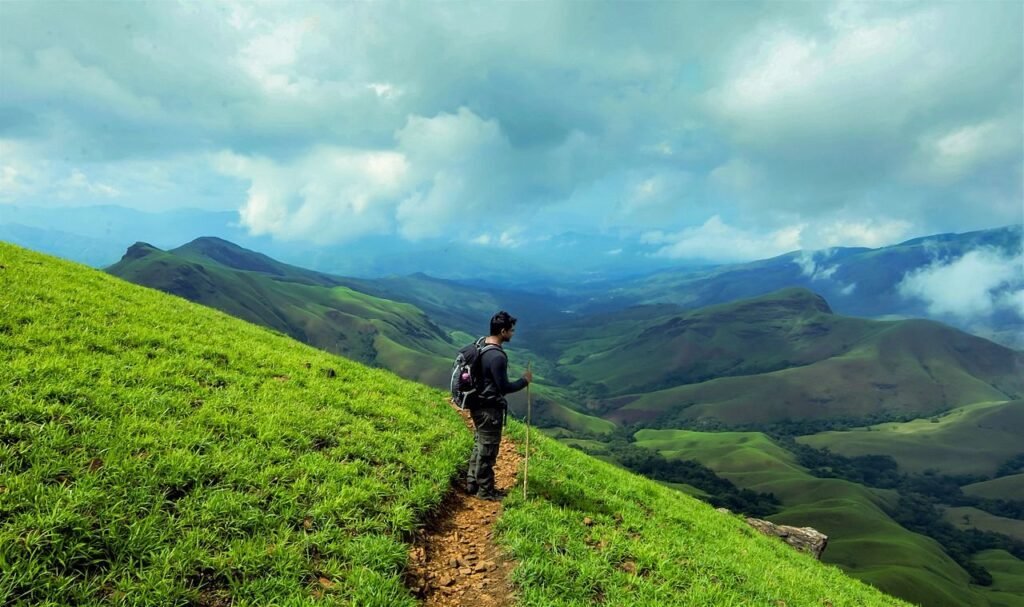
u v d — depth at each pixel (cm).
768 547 1780
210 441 956
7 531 638
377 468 1083
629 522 1215
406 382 2008
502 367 1089
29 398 880
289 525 830
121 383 1055
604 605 852
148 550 698
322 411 1257
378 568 804
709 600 930
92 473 779
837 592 1430
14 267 1574
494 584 876
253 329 2095
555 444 1852
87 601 619
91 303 1480
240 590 699
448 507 1096
